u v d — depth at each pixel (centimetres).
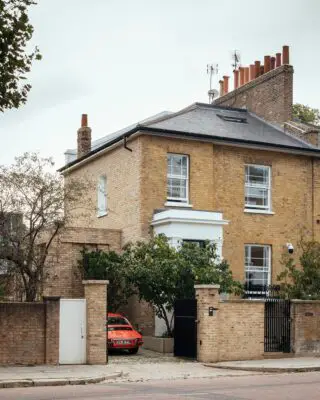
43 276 2531
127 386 1608
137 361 2153
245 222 2983
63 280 2733
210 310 2159
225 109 3441
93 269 2620
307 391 1474
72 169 3416
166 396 1388
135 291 2589
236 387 1560
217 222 2741
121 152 2967
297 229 3098
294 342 2316
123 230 2894
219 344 2172
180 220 2672
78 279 2748
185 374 1869
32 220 2381
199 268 2422
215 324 2161
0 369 1894
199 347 2164
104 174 3112
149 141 2830
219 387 1562
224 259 2714
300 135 3222
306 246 2611
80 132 3547
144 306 2702
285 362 2131
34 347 1997
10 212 2388
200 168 2909
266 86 3472
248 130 3183
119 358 2234
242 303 2230
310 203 3142
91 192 3192
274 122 3397
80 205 3128
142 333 2683
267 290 2939
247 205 3014
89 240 2816
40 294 2622
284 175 3102
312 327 2361
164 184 2839
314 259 2516
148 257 2445
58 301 2028
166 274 2402
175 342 2295
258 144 2995
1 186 2373
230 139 2938
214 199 2938
